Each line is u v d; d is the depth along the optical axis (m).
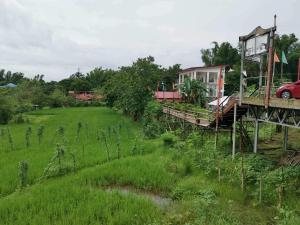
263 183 14.61
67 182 16.38
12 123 46.16
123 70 60.88
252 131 29.06
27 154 23.17
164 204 14.22
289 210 11.92
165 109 38.31
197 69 49.72
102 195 14.26
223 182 16.14
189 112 31.80
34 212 12.57
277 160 19.75
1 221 11.81
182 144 23.08
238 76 56.41
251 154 19.34
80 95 105.25
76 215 12.14
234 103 20.34
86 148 25.28
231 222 11.92
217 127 22.67
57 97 87.25
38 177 17.64
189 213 12.57
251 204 13.70
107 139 29.78
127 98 49.16
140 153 23.47
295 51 61.81
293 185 14.44
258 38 18.16
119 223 11.81
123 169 18.30
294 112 15.91
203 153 20.42
